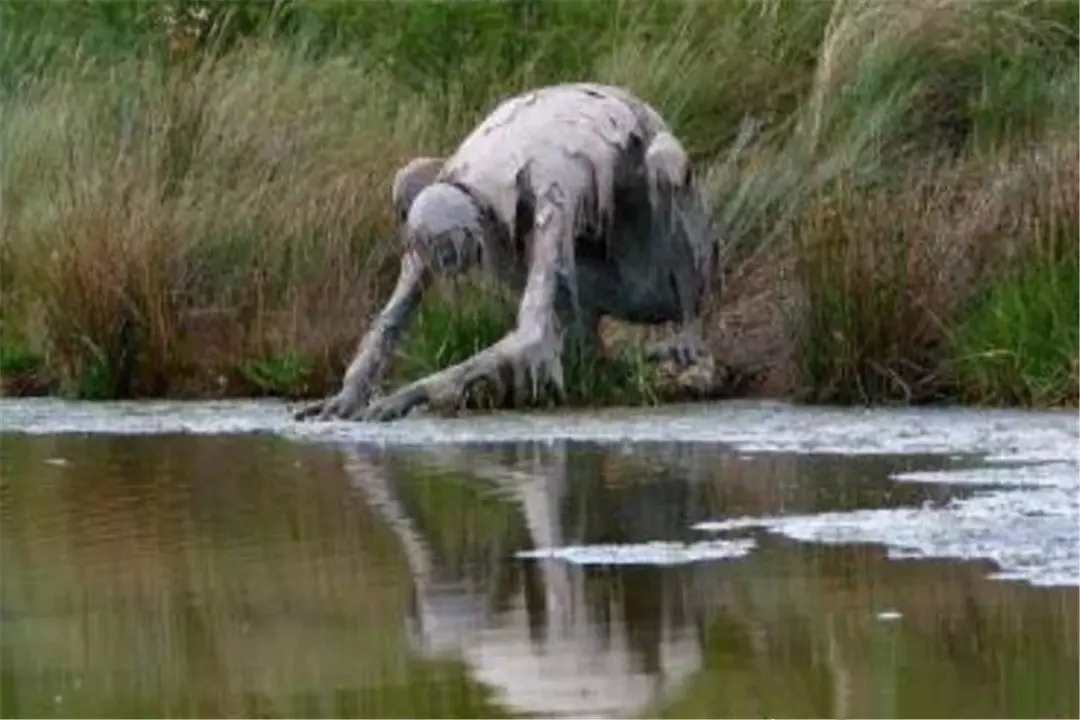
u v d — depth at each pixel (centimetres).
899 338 2778
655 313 2861
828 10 3531
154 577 1731
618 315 2856
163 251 3095
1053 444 2356
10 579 1733
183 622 1573
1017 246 2841
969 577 1641
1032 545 1755
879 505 1966
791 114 3356
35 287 3180
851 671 1385
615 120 2794
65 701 1362
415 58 3766
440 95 3597
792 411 2723
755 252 3064
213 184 3275
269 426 2684
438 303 2906
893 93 3294
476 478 2200
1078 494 1994
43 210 3297
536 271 2672
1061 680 1351
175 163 3344
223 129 3356
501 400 2789
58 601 1653
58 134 3459
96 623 1576
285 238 3133
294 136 3338
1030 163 2997
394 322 2753
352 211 3128
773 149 3259
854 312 2786
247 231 3153
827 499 2009
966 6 3400
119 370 3078
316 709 1338
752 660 1424
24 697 1373
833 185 3070
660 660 1430
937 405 2756
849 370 2784
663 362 2872
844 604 1565
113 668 1443
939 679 1362
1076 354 2711
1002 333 2753
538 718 1310
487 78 3662
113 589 1691
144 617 1592
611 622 1540
